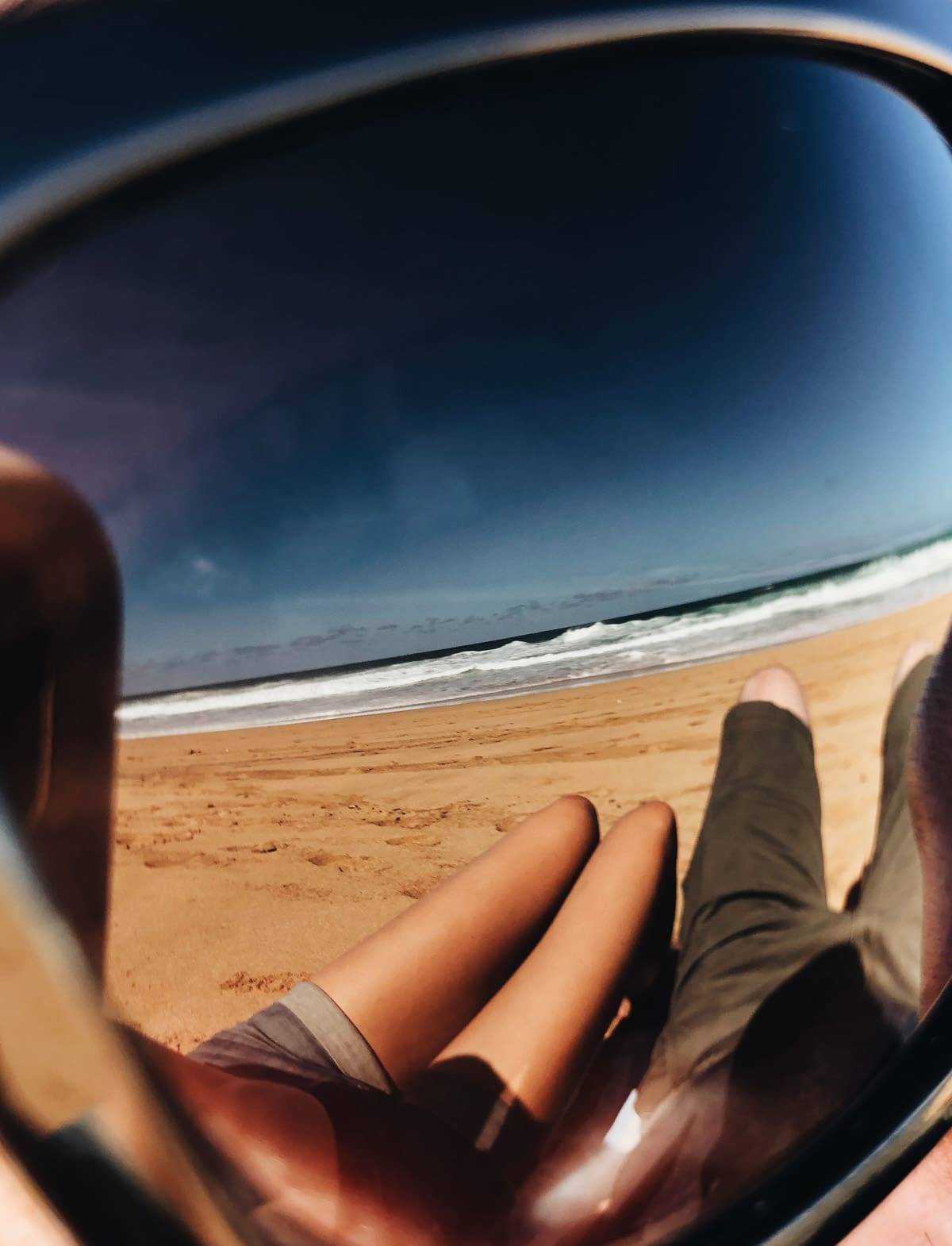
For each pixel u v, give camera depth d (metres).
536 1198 0.81
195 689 0.63
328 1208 0.60
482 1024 0.91
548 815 1.06
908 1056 0.77
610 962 1.00
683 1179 0.77
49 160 0.42
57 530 0.39
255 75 0.47
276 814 0.83
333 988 0.87
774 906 1.09
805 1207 0.70
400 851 0.98
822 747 1.22
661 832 1.13
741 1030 0.89
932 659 1.08
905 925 0.95
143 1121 0.35
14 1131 0.32
